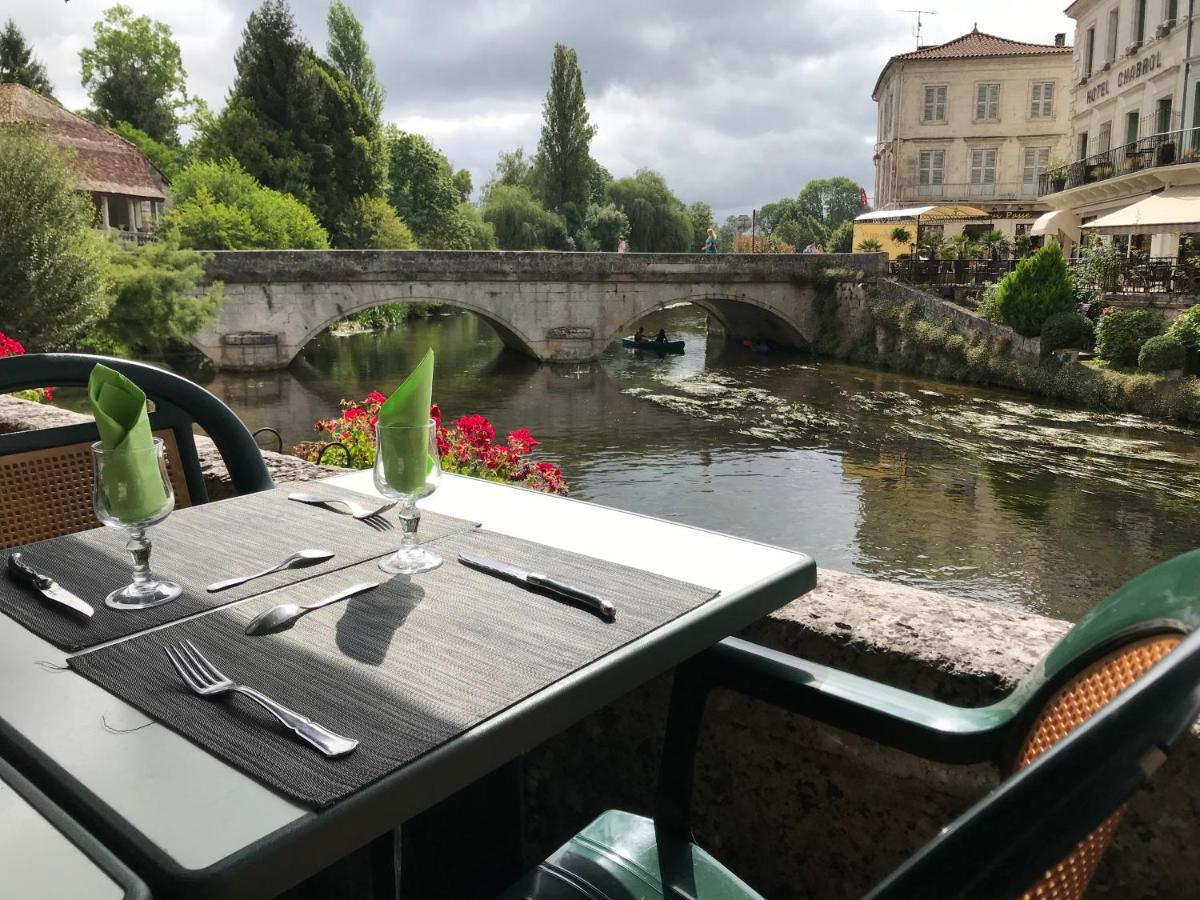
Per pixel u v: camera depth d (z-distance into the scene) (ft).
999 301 81.92
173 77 216.74
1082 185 100.53
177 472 7.76
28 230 67.10
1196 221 66.03
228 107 171.12
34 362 7.17
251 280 95.25
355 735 3.25
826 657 5.32
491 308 103.09
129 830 2.75
